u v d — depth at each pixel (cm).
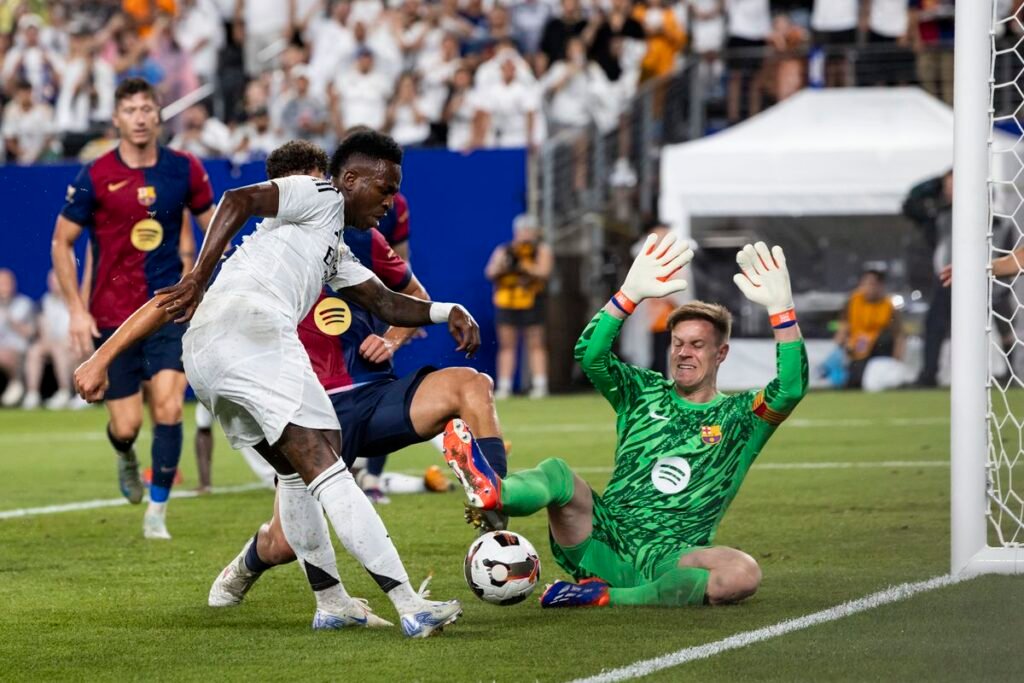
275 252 1050
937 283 3912
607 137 4466
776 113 4034
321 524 1092
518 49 4669
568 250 4369
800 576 1309
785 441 2669
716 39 4544
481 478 1036
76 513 1928
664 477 1179
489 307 4166
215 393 1035
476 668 941
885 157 3891
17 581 1364
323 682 915
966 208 1242
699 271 4006
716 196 3956
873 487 1995
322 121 4506
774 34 4347
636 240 4344
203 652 1022
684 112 4412
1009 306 3547
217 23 4916
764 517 1725
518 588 1108
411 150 4178
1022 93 1420
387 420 1155
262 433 1061
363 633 1080
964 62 1253
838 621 1077
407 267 1291
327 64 4628
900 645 991
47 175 4200
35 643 1062
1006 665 930
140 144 1742
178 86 4812
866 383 3991
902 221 3931
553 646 1005
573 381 4369
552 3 4669
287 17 4981
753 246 1167
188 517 1867
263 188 1031
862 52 4281
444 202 4175
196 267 996
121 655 1016
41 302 4259
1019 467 2005
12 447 3003
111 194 1733
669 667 931
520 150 4141
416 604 1038
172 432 1662
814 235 3978
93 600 1255
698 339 1178
